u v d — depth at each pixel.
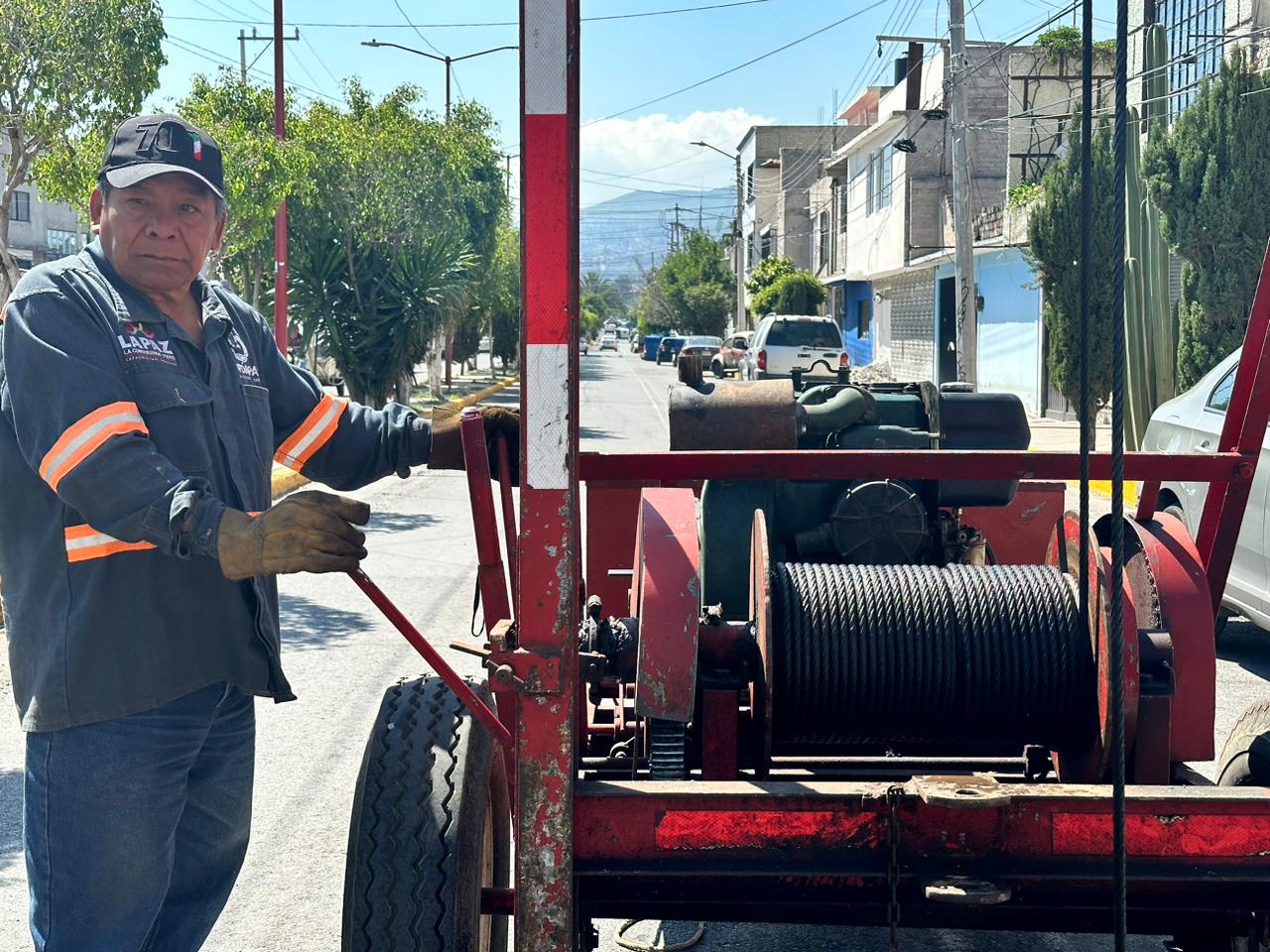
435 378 37.50
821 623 3.96
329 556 2.66
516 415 3.58
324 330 26.20
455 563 12.33
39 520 2.94
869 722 4.04
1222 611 9.10
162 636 2.95
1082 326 2.52
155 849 2.99
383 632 9.45
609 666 3.81
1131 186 18.27
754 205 93.12
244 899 5.02
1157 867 3.01
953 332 43.84
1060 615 3.97
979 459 3.83
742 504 5.21
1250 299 16.39
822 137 80.12
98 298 2.97
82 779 2.92
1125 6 2.33
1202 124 16.38
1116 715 2.45
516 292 55.75
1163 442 9.76
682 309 95.44
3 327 2.91
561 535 2.73
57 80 14.71
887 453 3.81
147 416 2.95
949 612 3.96
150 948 3.23
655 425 27.64
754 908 3.51
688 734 4.09
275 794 6.12
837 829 3.00
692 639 3.64
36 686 2.94
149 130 3.06
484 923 3.60
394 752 3.29
